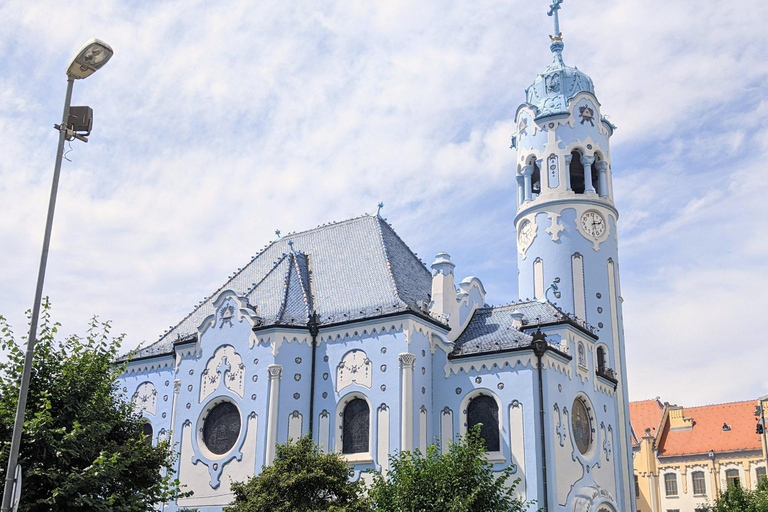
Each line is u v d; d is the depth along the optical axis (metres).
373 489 37.59
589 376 53.38
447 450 48.00
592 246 62.31
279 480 36.22
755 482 86.06
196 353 54.34
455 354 49.66
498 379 47.91
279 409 49.34
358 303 51.97
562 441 47.56
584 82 67.81
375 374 48.62
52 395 29.66
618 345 61.06
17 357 30.05
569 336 51.34
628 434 59.34
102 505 27.47
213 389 52.50
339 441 48.75
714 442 90.31
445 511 34.53
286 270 56.09
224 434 51.59
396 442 46.62
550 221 63.06
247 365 51.34
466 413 48.53
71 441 28.23
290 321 51.59
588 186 64.00
